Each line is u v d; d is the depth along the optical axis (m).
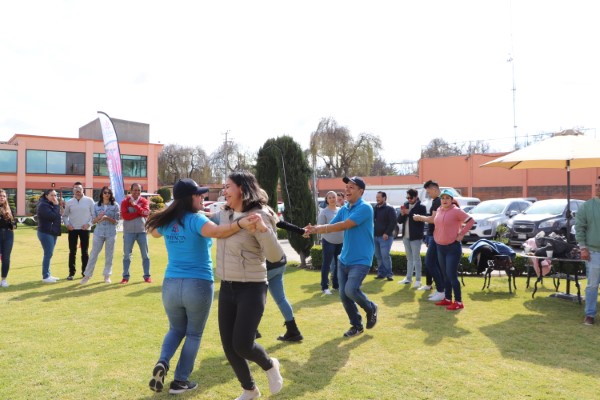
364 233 4.98
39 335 5.08
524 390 3.64
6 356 4.41
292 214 10.56
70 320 5.71
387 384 3.77
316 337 5.07
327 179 42.03
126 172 45.06
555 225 13.55
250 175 3.46
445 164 34.47
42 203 8.38
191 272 3.45
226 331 3.34
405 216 8.36
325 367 4.16
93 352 4.54
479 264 7.78
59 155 42.28
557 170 28.58
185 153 60.91
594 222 5.52
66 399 3.50
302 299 7.06
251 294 3.29
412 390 3.65
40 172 41.47
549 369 4.09
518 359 4.35
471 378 3.89
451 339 4.97
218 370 4.11
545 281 8.57
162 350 3.46
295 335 4.94
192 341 3.60
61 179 42.34
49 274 8.52
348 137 41.16
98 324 5.54
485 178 32.03
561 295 7.07
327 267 7.46
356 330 5.14
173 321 3.59
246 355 3.28
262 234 3.18
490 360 4.32
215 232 3.24
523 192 30.00
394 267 9.97
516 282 8.50
